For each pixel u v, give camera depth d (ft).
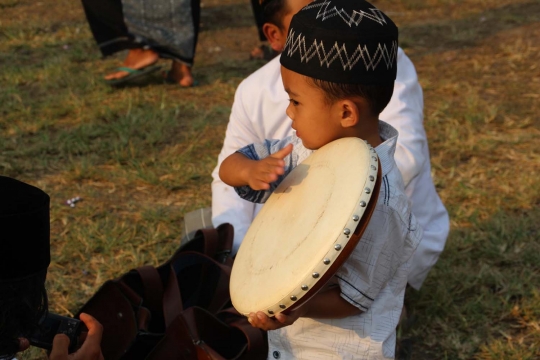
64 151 14.93
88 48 22.31
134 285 7.95
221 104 17.85
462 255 10.96
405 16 26.13
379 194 5.57
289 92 5.87
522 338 9.25
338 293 5.77
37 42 22.91
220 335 7.24
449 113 16.56
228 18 26.73
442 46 22.27
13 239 5.02
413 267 9.12
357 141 5.71
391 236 5.78
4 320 5.17
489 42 22.36
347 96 5.64
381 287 5.90
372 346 6.07
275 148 6.64
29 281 5.23
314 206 5.66
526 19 24.59
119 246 11.35
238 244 8.88
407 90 8.97
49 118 16.57
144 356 7.52
